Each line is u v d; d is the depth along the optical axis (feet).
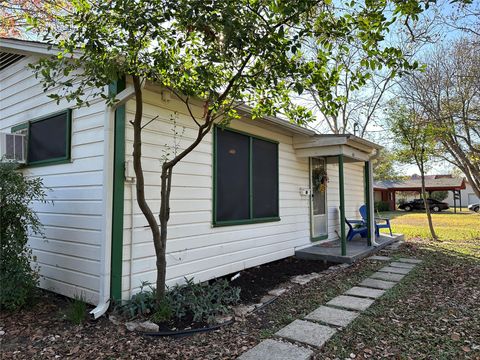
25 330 10.75
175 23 9.70
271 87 11.55
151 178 13.65
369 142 24.23
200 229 15.80
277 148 21.89
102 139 12.64
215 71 10.86
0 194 12.19
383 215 75.15
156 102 14.03
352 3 9.23
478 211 88.22
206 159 16.35
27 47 14.79
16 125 17.44
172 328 10.66
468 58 33.96
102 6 8.87
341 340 9.82
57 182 14.56
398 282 16.35
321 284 16.19
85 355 9.04
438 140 37.73
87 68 9.87
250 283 16.39
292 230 23.18
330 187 29.14
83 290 12.98
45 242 14.99
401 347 9.35
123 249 12.44
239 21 8.78
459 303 13.12
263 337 10.08
